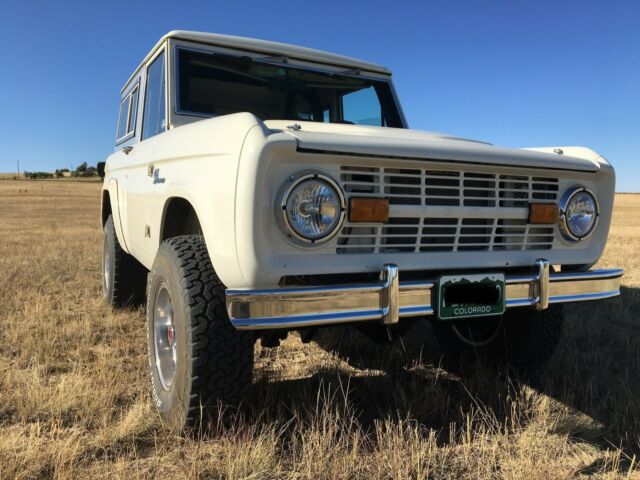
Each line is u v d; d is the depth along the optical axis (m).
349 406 2.98
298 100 4.04
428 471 2.35
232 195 2.20
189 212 3.20
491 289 2.61
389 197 2.40
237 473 2.24
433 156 2.43
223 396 2.47
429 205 2.51
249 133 2.19
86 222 24.28
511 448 2.61
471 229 2.71
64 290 6.33
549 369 3.68
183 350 2.46
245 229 2.16
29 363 3.61
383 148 2.32
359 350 4.08
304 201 2.20
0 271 7.53
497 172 2.66
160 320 2.86
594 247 3.05
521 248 2.82
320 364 3.76
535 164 2.70
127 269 5.06
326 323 2.23
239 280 2.25
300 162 2.23
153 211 3.30
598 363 3.91
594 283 2.92
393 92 4.48
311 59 4.11
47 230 18.30
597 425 2.88
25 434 2.58
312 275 2.50
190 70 3.69
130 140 4.68
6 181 91.19
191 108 3.62
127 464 2.33
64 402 2.88
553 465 2.39
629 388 3.35
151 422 2.72
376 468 2.34
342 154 2.25
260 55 3.94
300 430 2.53
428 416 2.95
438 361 3.90
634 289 6.74
